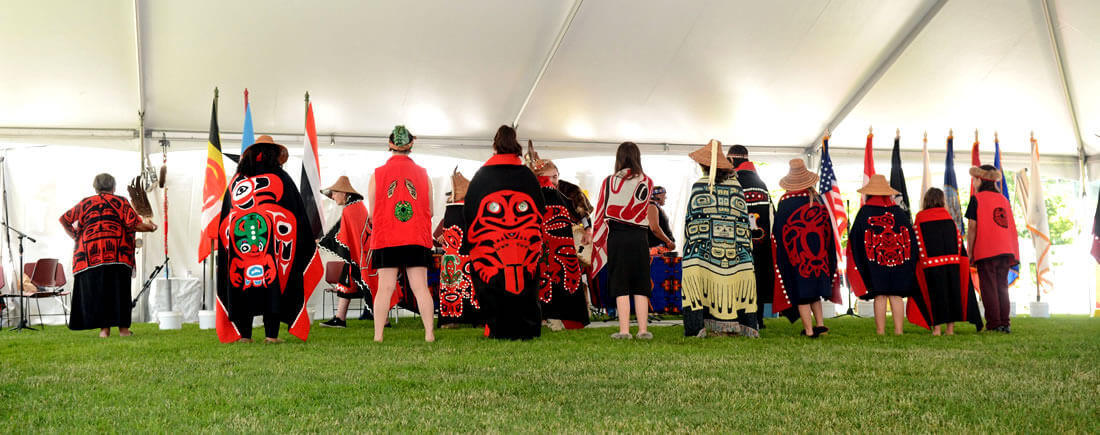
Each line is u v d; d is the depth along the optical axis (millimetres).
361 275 7383
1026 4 8648
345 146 9945
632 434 2242
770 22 8672
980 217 7062
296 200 5773
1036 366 3809
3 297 8758
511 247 5719
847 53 9258
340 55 8445
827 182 9828
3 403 2852
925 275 6473
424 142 10203
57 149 10000
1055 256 14617
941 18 8758
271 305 5527
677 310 9219
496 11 8102
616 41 8703
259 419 2504
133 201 7207
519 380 3346
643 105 9836
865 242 6473
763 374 3521
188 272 10016
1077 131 10766
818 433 2256
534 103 9570
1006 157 11633
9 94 8344
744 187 6516
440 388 3123
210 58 8258
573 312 6730
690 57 9078
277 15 7820
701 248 5859
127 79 8375
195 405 2771
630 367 3787
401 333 6586
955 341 5523
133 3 7375
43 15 7426
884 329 6531
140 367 3920
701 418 2477
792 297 6203
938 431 2273
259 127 9508
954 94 9883
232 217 5613
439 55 8625
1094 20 8766
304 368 3812
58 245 9883
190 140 9422
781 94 9836
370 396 2938
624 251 5762
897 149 9398
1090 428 2309
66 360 4352
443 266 7465
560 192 7137
